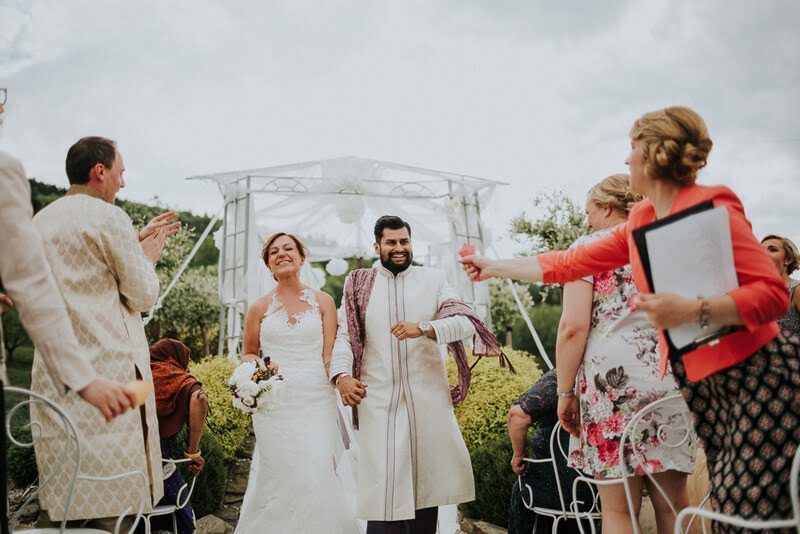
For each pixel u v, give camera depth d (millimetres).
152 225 3008
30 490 4309
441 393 3574
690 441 2404
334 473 3678
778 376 1602
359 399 3451
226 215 9312
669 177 1819
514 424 3133
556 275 2266
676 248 1678
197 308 14930
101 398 1718
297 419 3664
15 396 8047
